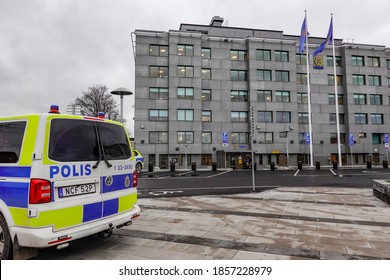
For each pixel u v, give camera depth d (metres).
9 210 3.46
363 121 39.50
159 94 35.44
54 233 3.37
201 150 35.09
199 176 21.22
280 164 36.69
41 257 4.06
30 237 3.25
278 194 10.63
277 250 4.40
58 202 3.50
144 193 11.34
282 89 37.59
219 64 37.09
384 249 4.46
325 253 4.27
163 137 35.00
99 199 4.04
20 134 3.59
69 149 3.76
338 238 5.04
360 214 7.07
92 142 4.13
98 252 4.29
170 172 27.28
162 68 35.88
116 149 4.58
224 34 40.62
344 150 38.78
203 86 36.47
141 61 35.22
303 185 14.01
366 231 5.50
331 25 31.78
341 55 40.56
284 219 6.54
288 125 37.03
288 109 37.38
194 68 35.88
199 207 8.06
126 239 4.96
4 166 3.60
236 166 35.72
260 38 37.59
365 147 38.75
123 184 4.61
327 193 10.88
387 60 41.19
